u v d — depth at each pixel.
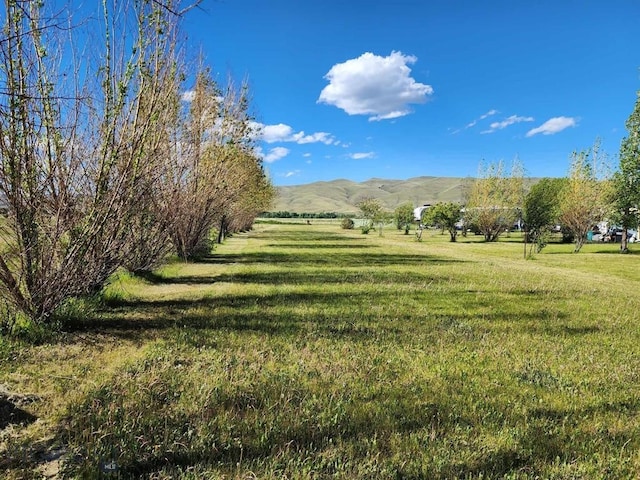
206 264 19.56
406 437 3.88
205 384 4.89
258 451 3.58
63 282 6.88
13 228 6.49
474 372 5.78
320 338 7.19
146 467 3.34
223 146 18.55
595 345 7.43
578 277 18.27
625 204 32.31
